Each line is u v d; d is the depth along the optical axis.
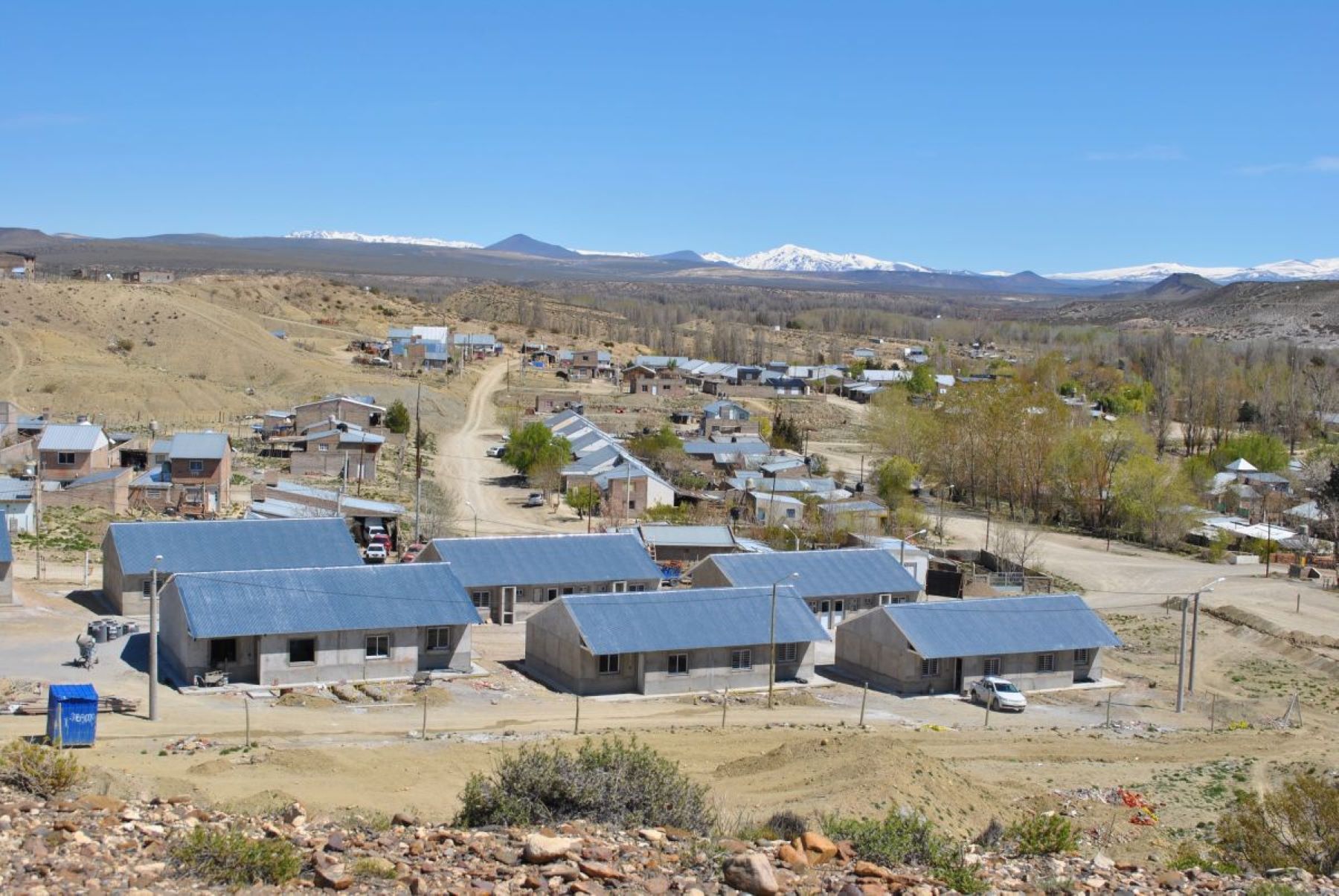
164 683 46.78
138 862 15.53
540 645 53.38
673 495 101.75
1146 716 52.62
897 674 54.66
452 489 108.69
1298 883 20.52
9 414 109.50
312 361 178.75
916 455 129.00
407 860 17.03
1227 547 103.94
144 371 151.00
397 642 50.19
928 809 30.14
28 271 196.88
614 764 22.78
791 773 33.41
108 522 79.44
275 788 29.31
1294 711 54.31
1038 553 95.88
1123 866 20.62
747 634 52.78
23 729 37.66
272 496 81.81
